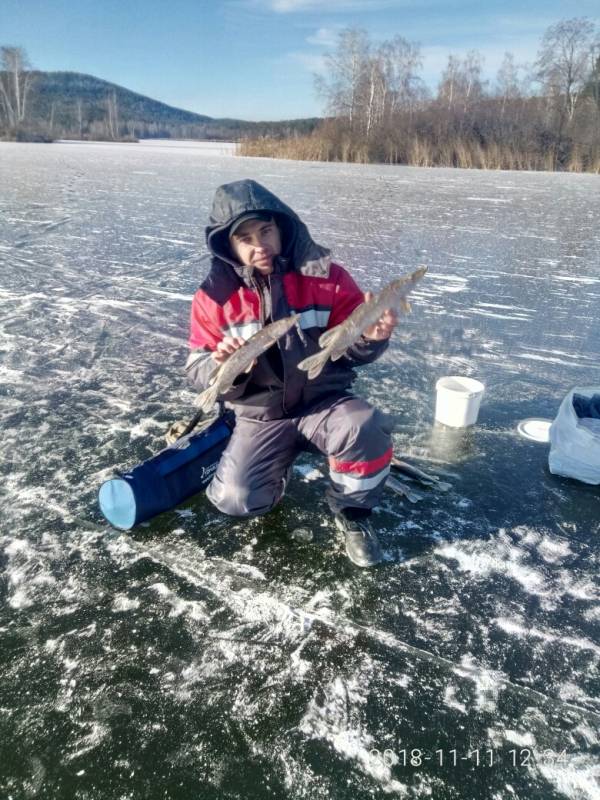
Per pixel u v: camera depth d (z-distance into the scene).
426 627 2.21
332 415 2.53
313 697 1.92
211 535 2.68
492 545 2.65
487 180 20.86
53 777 1.67
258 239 2.43
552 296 6.57
